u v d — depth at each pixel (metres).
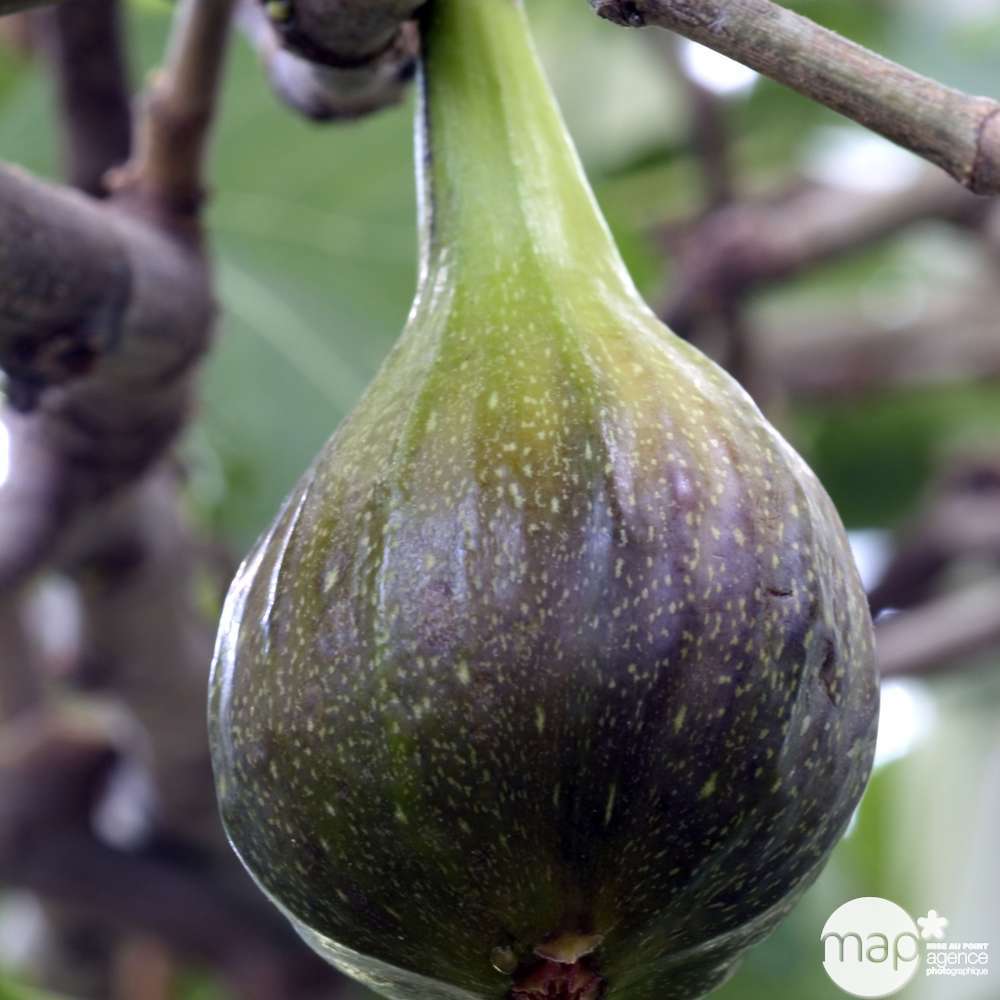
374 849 0.26
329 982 0.46
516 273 0.27
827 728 0.26
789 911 0.27
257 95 0.42
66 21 0.32
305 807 0.26
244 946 0.45
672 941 0.27
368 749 0.26
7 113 0.43
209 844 0.44
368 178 0.43
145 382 0.31
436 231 0.28
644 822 0.26
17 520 0.33
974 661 0.47
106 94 0.32
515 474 0.26
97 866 0.44
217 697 0.27
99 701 0.41
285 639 0.26
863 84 0.24
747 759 0.26
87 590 0.37
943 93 0.24
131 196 0.30
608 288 0.27
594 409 0.26
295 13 0.28
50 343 0.29
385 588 0.26
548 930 0.26
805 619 0.26
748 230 0.47
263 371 0.41
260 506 0.40
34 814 0.44
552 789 0.25
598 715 0.25
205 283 0.30
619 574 0.26
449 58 0.28
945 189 0.49
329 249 0.42
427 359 0.27
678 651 0.25
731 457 0.26
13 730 0.45
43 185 0.29
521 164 0.27
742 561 0.26
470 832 0.26
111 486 0.33
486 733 0.25
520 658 0.25
